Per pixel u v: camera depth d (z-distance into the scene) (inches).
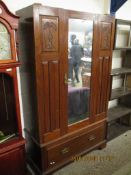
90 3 82.8
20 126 61.4
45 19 52.3
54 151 67.6
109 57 73.7
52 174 70.7
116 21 79.0
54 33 55.2
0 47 50.3
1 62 51.2
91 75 70.0
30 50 56.6
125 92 99.7
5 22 49.4
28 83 63.2
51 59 57.0
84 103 72.1
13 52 52.7
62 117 66.2
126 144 91.2
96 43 67.0
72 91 66.9
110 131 102.0
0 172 59.0
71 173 71.5
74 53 62.9
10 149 58.3
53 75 59.1
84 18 60.7
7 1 61.9
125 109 106.0
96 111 77.5
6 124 64.8
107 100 80.4
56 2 72.5
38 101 58.3
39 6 50.2
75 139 72.7
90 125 76.5
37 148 66.0
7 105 62.1
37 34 52.1
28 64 60.1
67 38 58.8
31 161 73.8
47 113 61.6
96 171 72.6
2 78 58.8
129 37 96.7
